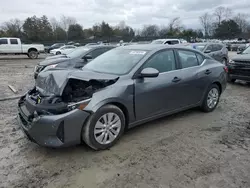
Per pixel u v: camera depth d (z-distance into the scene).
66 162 3.05
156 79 3.87
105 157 3.18
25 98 3.63
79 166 2.97
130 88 3.52
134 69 3.68
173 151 3.36
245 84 8.53
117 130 3.48
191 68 4.54
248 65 7.70
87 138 3.19
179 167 2.96
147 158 3.16
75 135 3.07
